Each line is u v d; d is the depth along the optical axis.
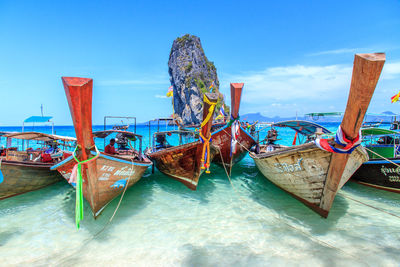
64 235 5.68
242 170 12.53
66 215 6.78
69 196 8.37
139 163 7.90
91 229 5.96
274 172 7.79
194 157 8.42
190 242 5.36
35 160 9.88
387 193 8.27
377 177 8.46
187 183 9.15
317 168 5.98
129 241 5.41
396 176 7.79
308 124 11.28
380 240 5.32
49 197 8.26
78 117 4.69
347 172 6.35
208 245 5.24
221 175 11.26
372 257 4.70
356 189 8.84
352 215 6.60
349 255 4.79
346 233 5.65
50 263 4.64
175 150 8.45
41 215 6.77
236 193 8.64
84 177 5.84
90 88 4.59
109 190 6.72
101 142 25.94
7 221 6.36
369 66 3.58
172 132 12.55
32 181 8.32
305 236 5.57
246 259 4.71
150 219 6.52
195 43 83.56
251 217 6.63
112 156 6.31
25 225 6.16
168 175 10.21
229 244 5.27
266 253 4.91
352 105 4.22
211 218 6.59
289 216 6.62
